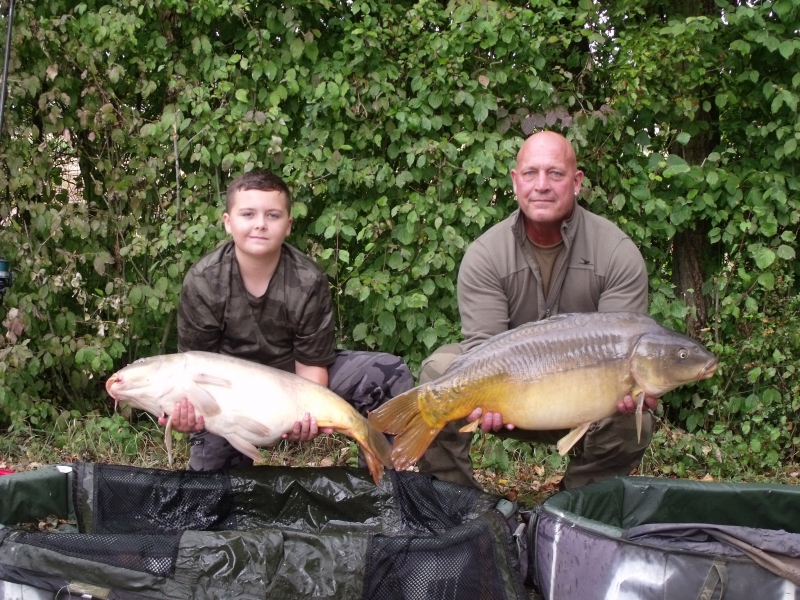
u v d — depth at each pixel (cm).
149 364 264
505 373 256
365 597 219
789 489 279
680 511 278
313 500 289
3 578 224
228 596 218
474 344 311
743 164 502
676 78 484
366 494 286
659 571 204
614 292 308
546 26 496
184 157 489
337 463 437
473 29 469
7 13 470
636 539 211
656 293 489
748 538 202
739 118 509
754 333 483
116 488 278
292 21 483
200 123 481
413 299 464
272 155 477
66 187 516
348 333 498
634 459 313
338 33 505
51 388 523
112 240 507
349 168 476
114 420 470
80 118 480
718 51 495
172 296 482
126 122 489
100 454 450
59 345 482
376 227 473
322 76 483
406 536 228
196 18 481
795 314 482
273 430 266
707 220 513
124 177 494
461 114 487
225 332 313
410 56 479
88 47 481
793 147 477
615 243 311
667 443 459
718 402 484
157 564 220
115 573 219
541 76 490
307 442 461
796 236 510
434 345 485
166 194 497
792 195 500
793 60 494
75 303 514
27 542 224
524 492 412
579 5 485
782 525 279
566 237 307
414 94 499
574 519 228
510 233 316
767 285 474
